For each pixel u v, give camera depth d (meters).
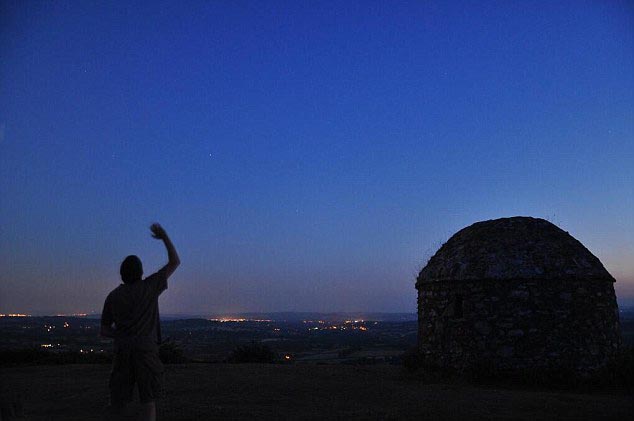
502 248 14.84
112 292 5.89
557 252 14.62
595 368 13.77
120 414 5.69
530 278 14.05
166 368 15.28
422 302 15.99
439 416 8.80
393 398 10.55
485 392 11.38
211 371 14.46
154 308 5.88
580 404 9.91
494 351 13.94
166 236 6.09
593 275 14.30
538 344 13.77
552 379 13.34
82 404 9.85
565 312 13.95
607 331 14.43
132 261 6.00
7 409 8.32
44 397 10.70
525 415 8.91
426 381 13.26
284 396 10.64
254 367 15.62
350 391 11.34
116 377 5.70
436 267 15.65
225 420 8.39
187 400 10.12
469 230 16.38
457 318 14.64
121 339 5.70
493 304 14.20
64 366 16.17
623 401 10.38
